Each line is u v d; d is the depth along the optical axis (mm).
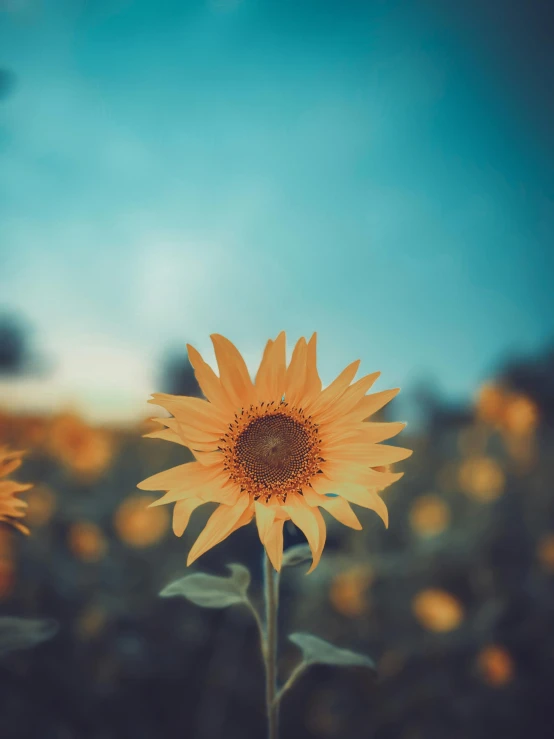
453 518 1285
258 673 1076
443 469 1530
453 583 1113
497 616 1026
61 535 1186
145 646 1029
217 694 1035
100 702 931
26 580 1008
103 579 1081
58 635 961
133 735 933
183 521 409
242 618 1109
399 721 960
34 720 882
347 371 478
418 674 985
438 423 2189
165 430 450
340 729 975
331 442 456
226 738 1003
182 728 1003
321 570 1079
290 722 1030
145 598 1094
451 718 938
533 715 938
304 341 482
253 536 1234
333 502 417
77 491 1328
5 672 895
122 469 1527
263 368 475
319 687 1060
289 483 441
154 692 1021
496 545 1163
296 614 1117
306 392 474
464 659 991
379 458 438
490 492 1244
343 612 1071
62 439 1336
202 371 462
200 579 431
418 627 1048
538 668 990
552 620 1026
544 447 1613
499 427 1370
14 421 1455
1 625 435
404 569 1112
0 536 995
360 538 1152
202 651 1083
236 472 444
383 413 1558
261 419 460
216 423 457
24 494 1138
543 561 1114
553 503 1314
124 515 1233
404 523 1288
